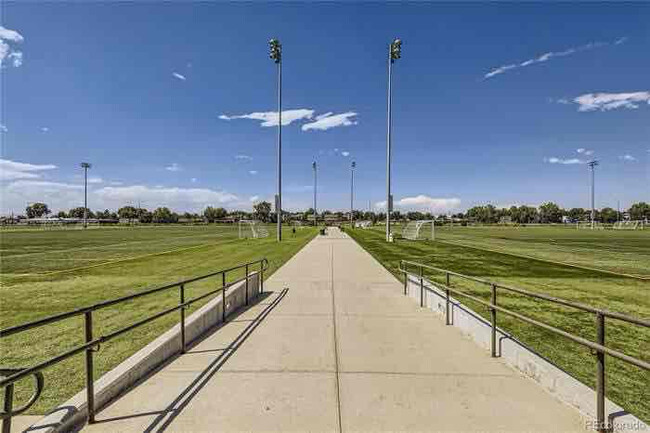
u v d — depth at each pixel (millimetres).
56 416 2947
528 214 159000
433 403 3434
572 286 10500
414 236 37656
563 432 2965
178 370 4211
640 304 8391
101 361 4852
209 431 2984
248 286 7875
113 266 14758
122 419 3150
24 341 5723
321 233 42125
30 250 22844
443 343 5168
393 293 8828
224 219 151375
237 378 3988
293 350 4883
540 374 3805
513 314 4098
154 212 149250
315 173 65000
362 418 3174
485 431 2979
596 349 2871
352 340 5305
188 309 7570
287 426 3051
